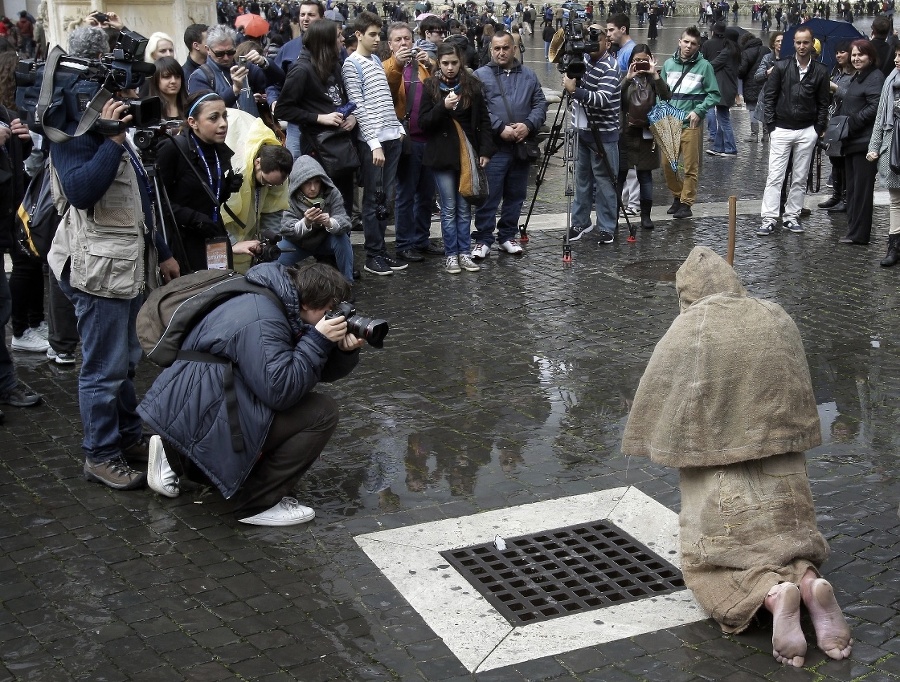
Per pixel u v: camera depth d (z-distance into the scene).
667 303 8.02
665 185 13.18
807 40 9.96
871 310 7.79
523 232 10.03
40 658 3.66
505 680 3.53
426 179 9.32
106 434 5.07
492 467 5.23
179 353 4.56
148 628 3.85
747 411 3.71
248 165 6.93
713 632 3.79
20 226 6.23
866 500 4.81
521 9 53.81
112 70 4.51
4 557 4.38
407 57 8.86
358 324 4.46
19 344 7.03
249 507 4.66
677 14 64.06
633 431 3.92
